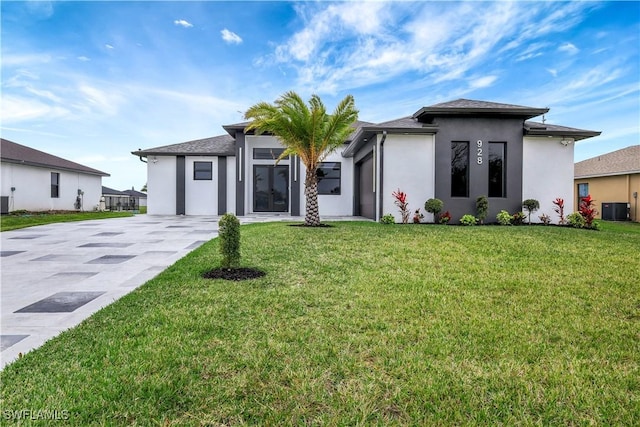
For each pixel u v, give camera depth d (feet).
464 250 21.97
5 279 15.53
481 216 38.88
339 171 56.34
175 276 15.64
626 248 23.29
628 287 14.58
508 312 11.59
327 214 56.18
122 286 14.43
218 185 57.36
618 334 9.92
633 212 60.18
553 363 8.22
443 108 38.86
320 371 7.64
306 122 34.17
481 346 9.02
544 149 40.81
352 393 6.89
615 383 7.39
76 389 6.79
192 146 60.49
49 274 16.43
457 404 6.63
